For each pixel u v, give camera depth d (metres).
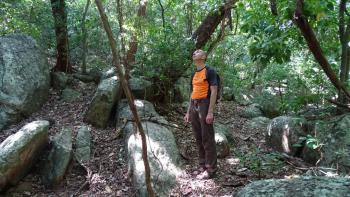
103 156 5.26
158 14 8.55
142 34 6.10
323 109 5.98
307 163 5.16
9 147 4.58
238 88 9.76
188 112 4.94
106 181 4.75
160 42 6.12
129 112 5.87
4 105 5.92
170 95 7.03
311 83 6.95
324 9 2.84
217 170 4.95
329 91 6.59
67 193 4.62
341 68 5.01
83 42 7.86
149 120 5.80
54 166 4.87
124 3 7.30
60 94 6.96
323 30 4.38
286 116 6.10
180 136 5.92
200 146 4.88
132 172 4.65
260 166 4.68
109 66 8.35
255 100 9.14
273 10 3.48
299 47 4.98
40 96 6.52
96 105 5.99
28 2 8.33
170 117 6.69
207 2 6.99
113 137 5.67
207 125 4.64
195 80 4.68
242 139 6.38
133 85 6.50
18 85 6.16
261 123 7.36
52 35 8.23
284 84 9.95
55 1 7.40
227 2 5.96
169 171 4.65
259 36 3.72
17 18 7.87
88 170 4.91
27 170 4.91
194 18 8.01
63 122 5.99
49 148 5.23
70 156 5.00
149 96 6.70
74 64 8.65
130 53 6.21
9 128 5.77
